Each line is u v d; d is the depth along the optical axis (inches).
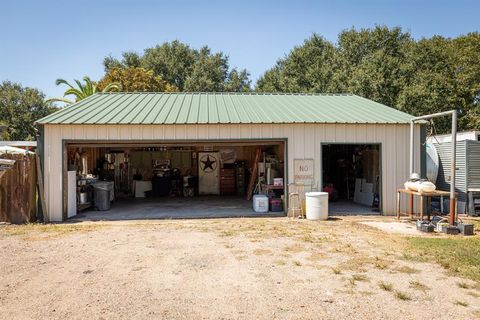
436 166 501.7
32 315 165.3
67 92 1033.5
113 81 1144.2
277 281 207.2
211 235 333.7
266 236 327.6
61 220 422.6
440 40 1104.2
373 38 1130.0
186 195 694.5
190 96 611.8
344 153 636.7
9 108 1296.8
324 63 1174.3
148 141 433.7
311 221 414.9
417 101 908.6
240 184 714.8
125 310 169.9
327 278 211.6
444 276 214.1
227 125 439.2
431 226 347.3
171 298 183.6
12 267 235.3
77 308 172.2
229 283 204.5
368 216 449.4
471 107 999.0
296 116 468.8
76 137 426.9
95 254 267.3
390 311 167.8
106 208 508.1
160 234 340.5
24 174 406.0
